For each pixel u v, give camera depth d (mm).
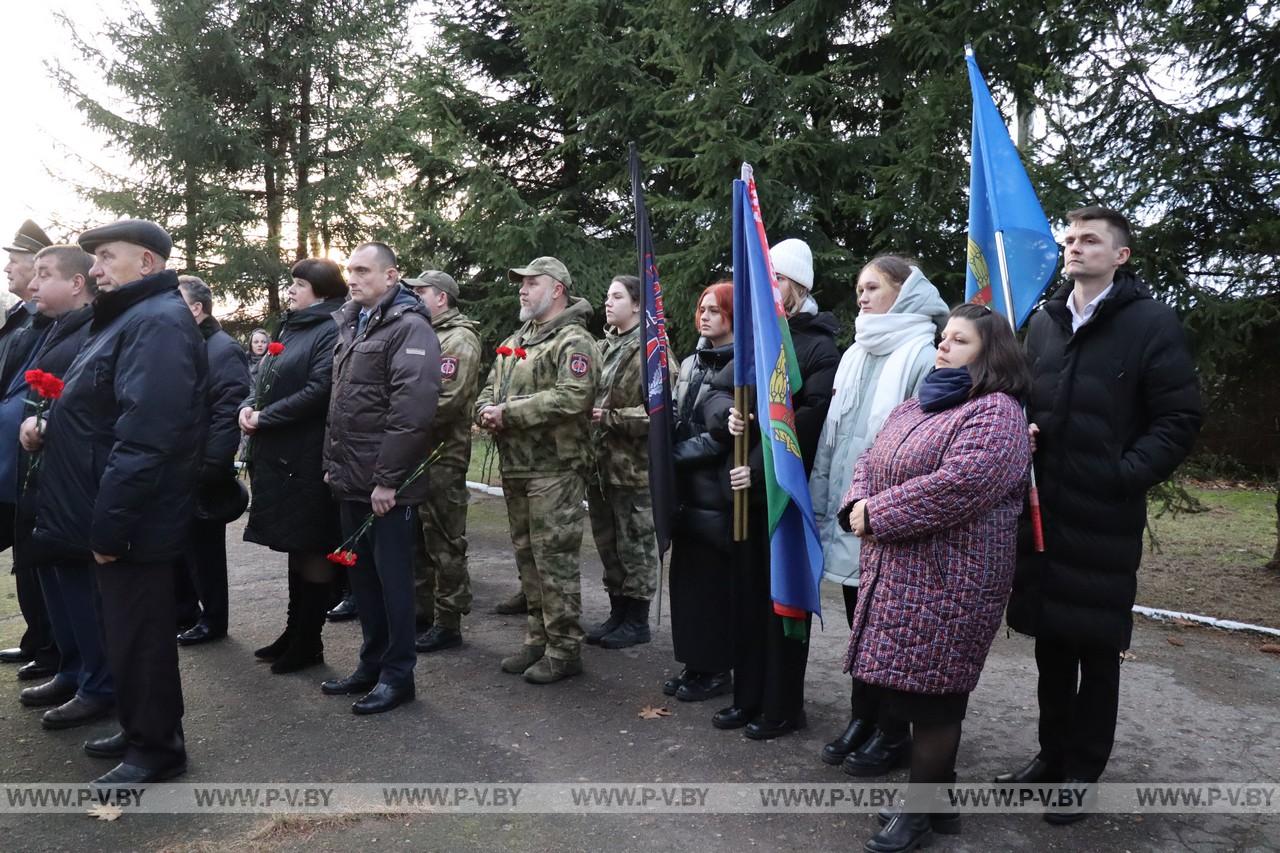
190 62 12805
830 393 3256
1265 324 4750
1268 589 5594
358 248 3477
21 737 3275
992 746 3244
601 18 8117
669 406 3404
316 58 13156
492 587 5594
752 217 3070
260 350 8031
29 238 4129
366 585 3631
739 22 6469
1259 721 3447
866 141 6160
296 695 3689
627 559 4434
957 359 2477
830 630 4660
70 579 3316
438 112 9430
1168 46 4914
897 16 5711
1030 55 5359
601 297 8414
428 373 3404
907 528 2346
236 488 4332
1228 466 6031
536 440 3775
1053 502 2631
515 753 3135
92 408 2840
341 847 2512
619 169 8281
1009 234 3016
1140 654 4270
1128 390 2555
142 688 2826
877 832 2600
